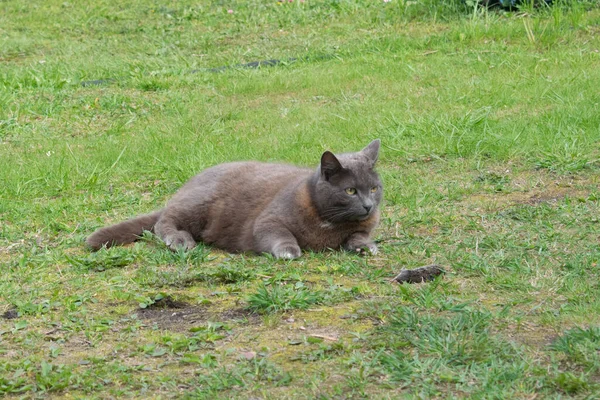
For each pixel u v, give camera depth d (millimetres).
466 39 19031
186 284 8219
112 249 9211
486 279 8016
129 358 6637
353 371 6188
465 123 13555
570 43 18312
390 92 16312
